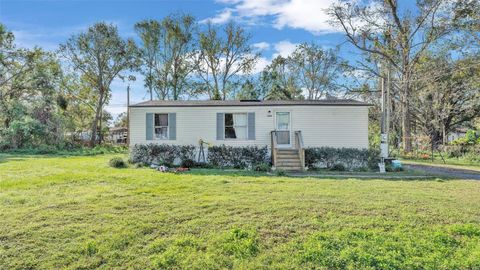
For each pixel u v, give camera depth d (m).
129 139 14.21
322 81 32.97
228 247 4.02
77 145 24.95
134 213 5.32
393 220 5.04
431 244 4.16
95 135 28.17
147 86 30.44
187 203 5.95
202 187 7.68
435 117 25.77
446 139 27.06
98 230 4.53
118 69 28.86
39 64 25.66
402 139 22.56
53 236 4.31
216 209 5.54
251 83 32.31
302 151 12.61
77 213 5.27
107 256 3.84
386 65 23.22
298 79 33.94
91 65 28.39
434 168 13.79
